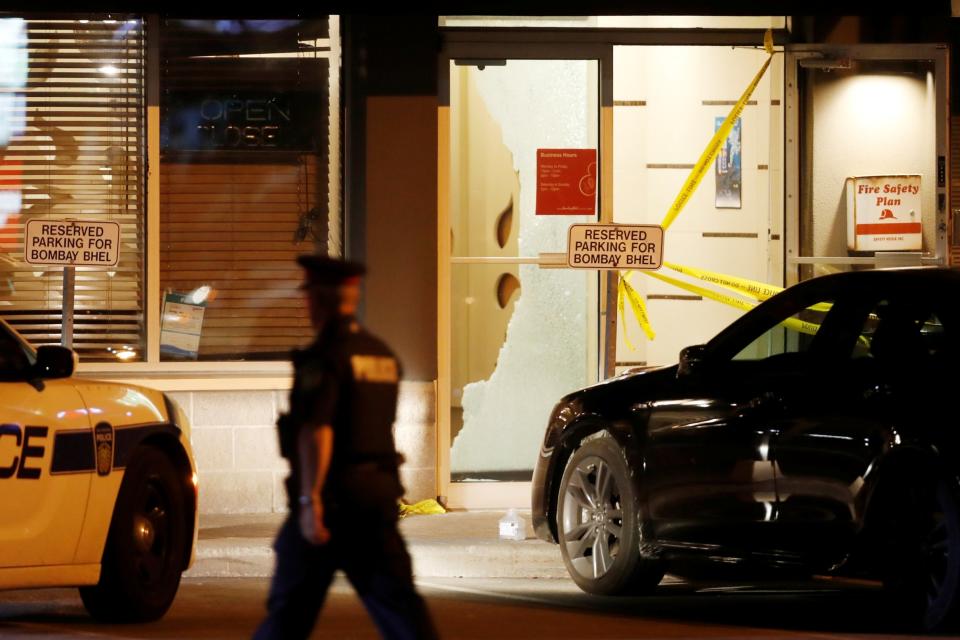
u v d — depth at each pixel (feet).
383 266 128.06
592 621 85.51
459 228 132.98
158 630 81.51
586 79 133.80
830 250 135.23
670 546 91.61
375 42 127.95
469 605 92.79
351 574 55.72
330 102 130.00
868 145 134.72
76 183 128.88
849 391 83.25
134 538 84.48
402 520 123.44
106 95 128.88
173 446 89.30
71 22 128.47
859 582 104.53
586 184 133.69
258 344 130.21
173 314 129.49
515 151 133.39
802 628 82.84
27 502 77.77
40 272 129.39
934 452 78.13
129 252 129.29
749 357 110.22
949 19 133.39
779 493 85.61
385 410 56.54
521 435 134.10
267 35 129.90
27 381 79.61
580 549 97.91
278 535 56.44
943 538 79.05
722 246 136.87
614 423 95.14
